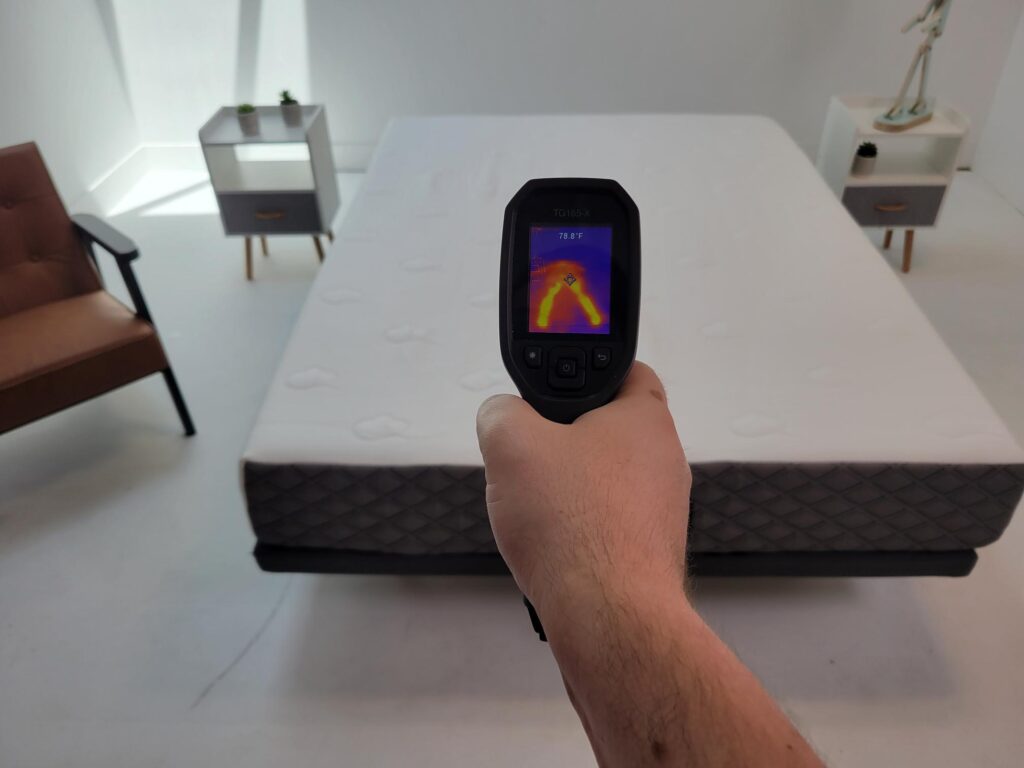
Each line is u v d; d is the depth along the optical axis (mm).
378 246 2025
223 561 1766
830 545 1459
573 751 1384
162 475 2002
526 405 433
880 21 3158
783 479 1362
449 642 1577
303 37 3359
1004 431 1393
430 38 3350
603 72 3410
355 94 3516
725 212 2162
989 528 1407
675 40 3297
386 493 1402
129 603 1674
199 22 3332
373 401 1502
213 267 2967
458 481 1382
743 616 1611
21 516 1884
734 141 2617
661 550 349
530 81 3457
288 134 2660
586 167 2432
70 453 2072
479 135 2691
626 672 296
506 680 1506
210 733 1430
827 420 1427
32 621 1637
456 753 1389
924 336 1650
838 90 3354
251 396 2283
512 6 3252
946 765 1354
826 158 2928
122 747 1409
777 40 3256
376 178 2389
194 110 3574
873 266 1904
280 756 1393
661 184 2322
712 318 1722
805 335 1661
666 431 427
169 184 3613
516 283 560
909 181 2627
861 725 1417
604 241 570
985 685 1479
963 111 3352
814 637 1570
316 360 1613
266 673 1529
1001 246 2928
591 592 323
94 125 3295
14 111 2826
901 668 1512
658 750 276
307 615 1638
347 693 1490
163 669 1540
